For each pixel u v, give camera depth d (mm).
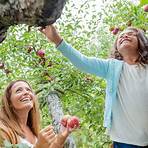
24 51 5395
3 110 3143
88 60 3279
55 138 2604
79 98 5566
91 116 5508
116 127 3102
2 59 5582
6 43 5508
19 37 5484
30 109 3227
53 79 5086
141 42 3191
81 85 5332
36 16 1788
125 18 5191
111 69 3199
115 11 5492
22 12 1767
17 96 3129
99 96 5316
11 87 3195
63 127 2631
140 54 3184
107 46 5996
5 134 2908
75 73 5254
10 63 5555
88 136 6207
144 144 3074
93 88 5320
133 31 3207
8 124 3043
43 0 1744
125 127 3078
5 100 3139
